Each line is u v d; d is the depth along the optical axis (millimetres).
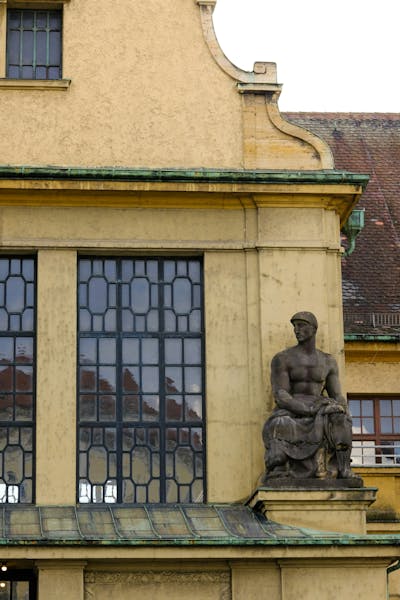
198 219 27484
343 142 38031
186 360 27266
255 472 26500
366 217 35250
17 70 28156
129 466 26703
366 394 32062
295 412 26062
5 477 26422
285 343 26984
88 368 27047
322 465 25781
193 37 28266
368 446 31031
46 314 26953
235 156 27781
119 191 27172
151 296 27484
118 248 27234
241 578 25109
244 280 27344
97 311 27312
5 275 27281
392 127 38562
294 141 27891
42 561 24547
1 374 26859
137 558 24609
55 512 25969
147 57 28109
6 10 28188
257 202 27438
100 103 27812
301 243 27359
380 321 32344
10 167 26906
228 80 28094
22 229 27172
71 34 28109
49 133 27609
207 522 25656
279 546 24734
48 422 26531
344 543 24797
